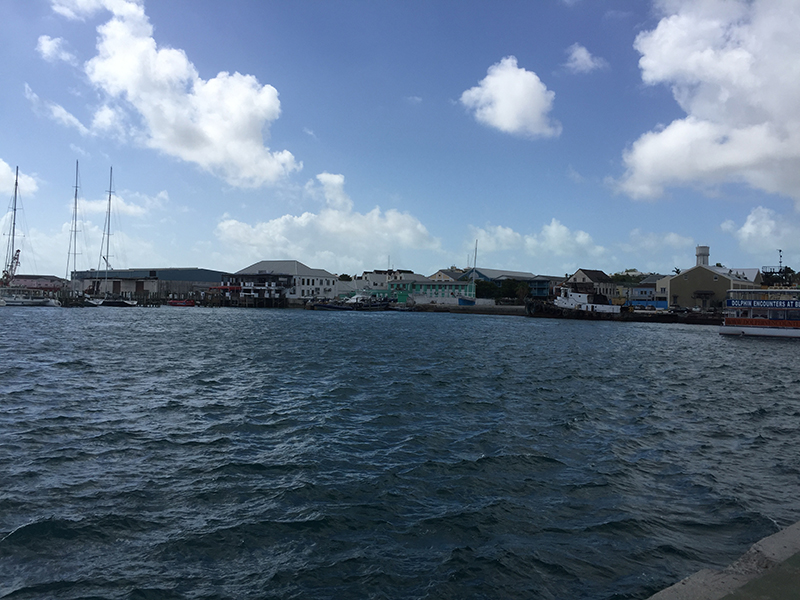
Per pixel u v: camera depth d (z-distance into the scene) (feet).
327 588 24.43
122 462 41.22
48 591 23.72
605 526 30.60
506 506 33.58
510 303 422.00
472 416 58.90
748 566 19.85
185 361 102.37
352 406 63.16
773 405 69.26
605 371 100.42
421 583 24.84
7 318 250.37
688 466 41.65
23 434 48.08
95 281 451.94
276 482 37.45
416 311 428.15
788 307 188.34
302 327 213.25
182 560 26.76
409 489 36.42
